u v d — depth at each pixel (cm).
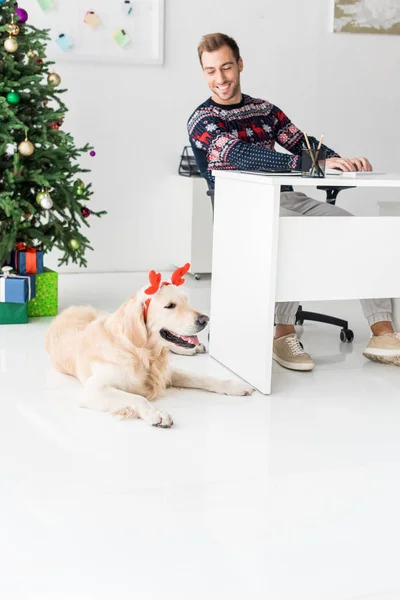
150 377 246
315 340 332
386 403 252
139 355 240
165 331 241
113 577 147
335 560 155
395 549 160
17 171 335
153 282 232
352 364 297
